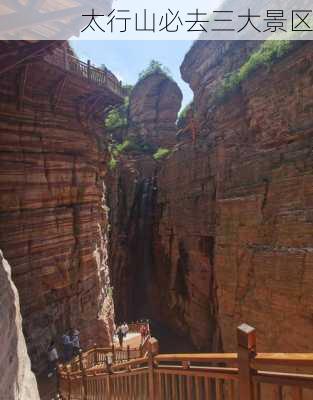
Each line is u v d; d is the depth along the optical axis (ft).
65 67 41.91
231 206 48.03
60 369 33.30
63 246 44.21
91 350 38.81
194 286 68.18
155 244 96.63
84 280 47.32
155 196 103.50
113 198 99.45
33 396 12.51
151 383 14.19
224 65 71.87
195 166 69.00
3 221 37.45
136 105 150.82
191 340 68.59
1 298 11.85
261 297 39.70
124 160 125.29
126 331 55.52
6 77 38.60
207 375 10.89
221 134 60.29
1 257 13.91
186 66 93.76
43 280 40.98
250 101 51.55
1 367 10.27
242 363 9.00
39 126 42.63
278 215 39.50
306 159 37.83
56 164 44.24
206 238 63.31
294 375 7.88
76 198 47.62
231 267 46.42
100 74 48.52
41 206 41.78
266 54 49.16
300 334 33.73
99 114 57.77
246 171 48.78
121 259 102.27
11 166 38.88
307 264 33.65
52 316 41.39
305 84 41.45
